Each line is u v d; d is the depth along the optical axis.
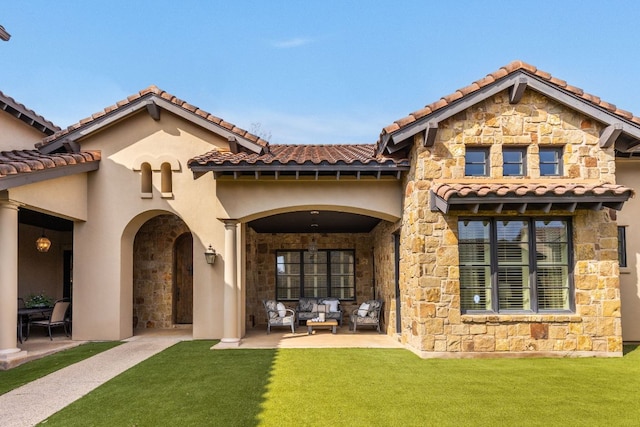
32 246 15.12
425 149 10.05
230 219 11.38
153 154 12.29
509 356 9.64
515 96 10.00
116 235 12.13
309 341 12.08
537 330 9.70
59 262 16.34
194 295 12.02
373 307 14.49
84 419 6.03
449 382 7.68
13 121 12.80
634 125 9.85
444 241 9.86
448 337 9.66
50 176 10.30
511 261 10.05
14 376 8.38
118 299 12.04
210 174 12.16
